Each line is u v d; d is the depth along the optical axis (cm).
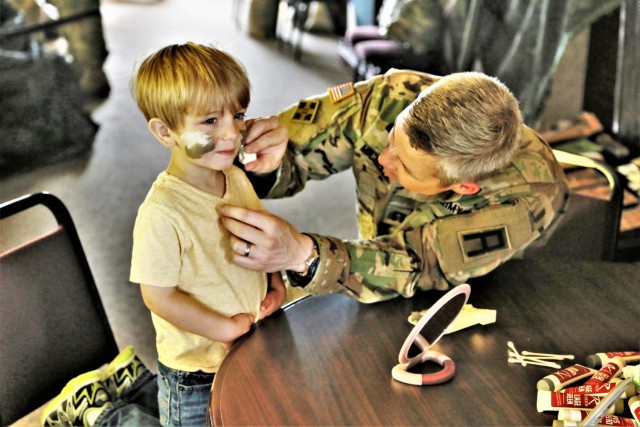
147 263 105
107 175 338
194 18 606
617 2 226
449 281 123
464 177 114
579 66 237
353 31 398
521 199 127
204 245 109
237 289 114
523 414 98
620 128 231
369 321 117
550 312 120
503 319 118
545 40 246
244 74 105
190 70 98
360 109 139
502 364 108
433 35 283
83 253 143
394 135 117
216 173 113
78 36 399
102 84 425
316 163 142
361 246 119
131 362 148
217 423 96
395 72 142
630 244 211
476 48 269
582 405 98
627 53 225
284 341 112
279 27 579
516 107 115
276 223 107
